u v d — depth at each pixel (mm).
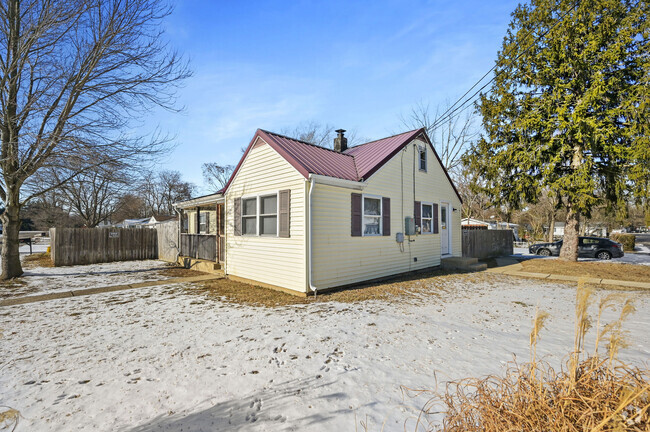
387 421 2795
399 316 6105
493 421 1855
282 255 8680
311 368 3879
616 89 12531
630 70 12367
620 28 12203
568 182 12875
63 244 14547
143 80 10258
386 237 10328
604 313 6488
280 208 8766
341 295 8031
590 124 12102
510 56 14852
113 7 9609
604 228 49000
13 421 2840
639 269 12375
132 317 6176
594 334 5137
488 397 2012
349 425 2742
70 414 2951
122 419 2877
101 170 9938
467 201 27797
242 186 10414
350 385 3449
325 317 6055
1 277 10633
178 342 4797
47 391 3381
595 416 1741
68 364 4047
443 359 4105
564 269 12422
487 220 38000
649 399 1683
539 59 13812
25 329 5477
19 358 4238
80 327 5566
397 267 10781
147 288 9180
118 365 4008
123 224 50812
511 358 4105
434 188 13109
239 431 2682
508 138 15227
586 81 13109
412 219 11141
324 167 8883
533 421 1790
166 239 16625
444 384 3436
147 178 11430
